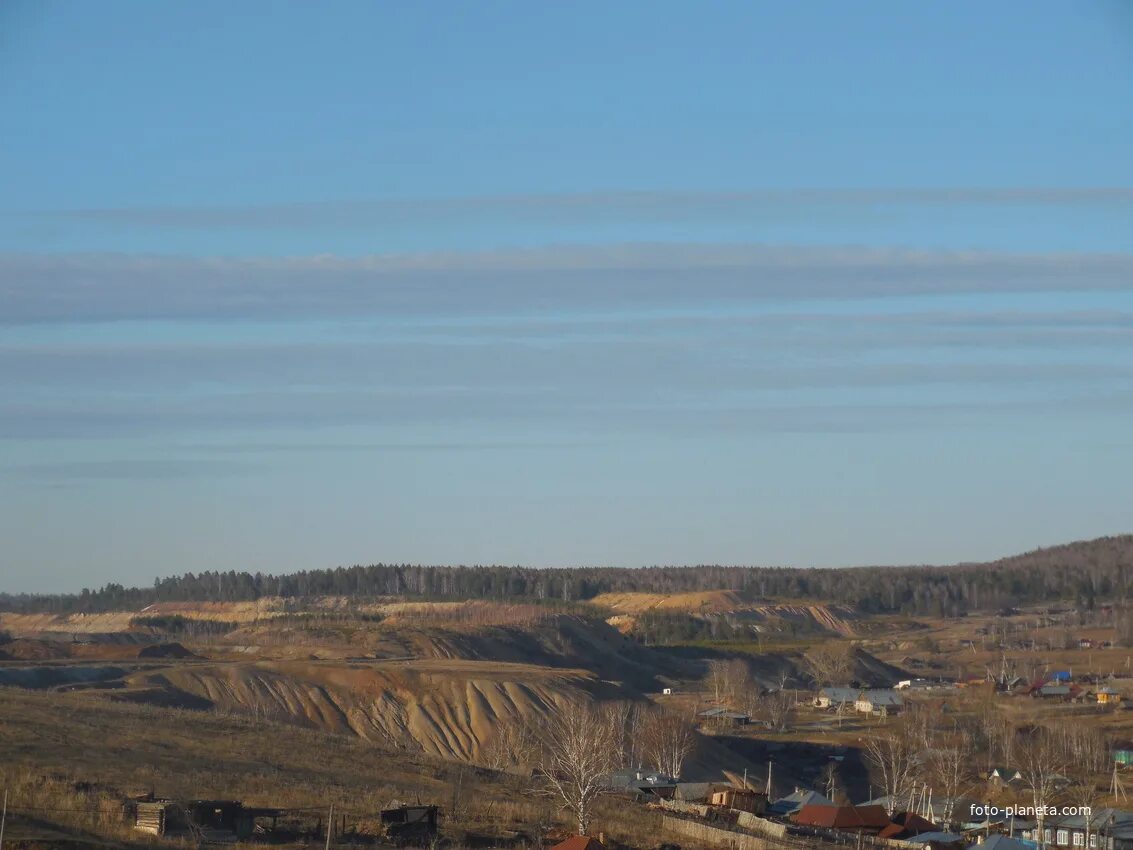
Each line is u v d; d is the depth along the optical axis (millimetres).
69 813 58875
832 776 117188
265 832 61625
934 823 96250
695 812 86625
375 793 74875
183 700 125500
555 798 83500
